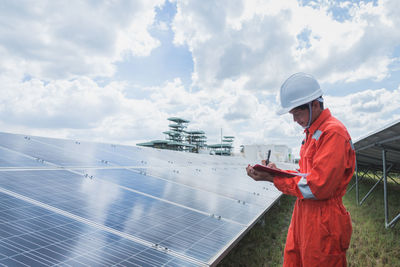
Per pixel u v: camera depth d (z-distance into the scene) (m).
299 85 2.35
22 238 2.47
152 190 5.47
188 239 3.41
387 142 7.79
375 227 7.98
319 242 2.15
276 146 59.91
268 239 6.64
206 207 5.07
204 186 7.12
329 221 2.15
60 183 4.51
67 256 2.38
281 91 2.52
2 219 2.72
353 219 9.16
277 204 10.70
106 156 8.61
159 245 3.05
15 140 7.79
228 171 12.80
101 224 3.26
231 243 3.56
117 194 4.63
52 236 2.67
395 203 12.21
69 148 8.58
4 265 2.00
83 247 2.61
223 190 7.15
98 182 5.13
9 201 3.23
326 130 2.12
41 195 3.74
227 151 78.94
